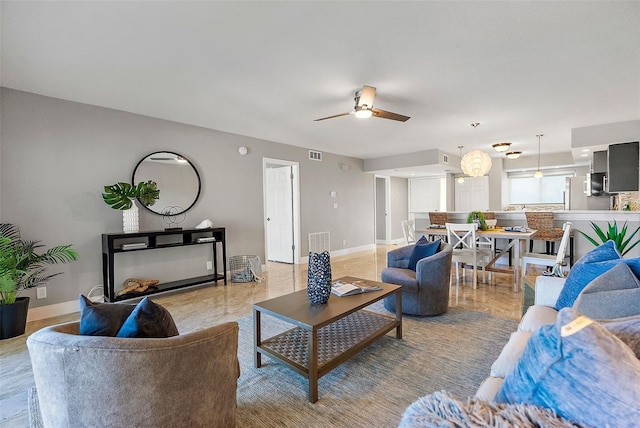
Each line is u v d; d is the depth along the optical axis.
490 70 2.77
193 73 2.77
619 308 1.31
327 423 1.63
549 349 0.71
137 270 3.93
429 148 6.47
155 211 4.07
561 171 8.00
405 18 2.00
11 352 2.48
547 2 1.85
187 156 4.40
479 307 3.35
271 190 6.58
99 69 2.68
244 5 1.86
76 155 3.47
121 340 1.07
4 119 3.04
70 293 3.42
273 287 4.40
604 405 0.63
